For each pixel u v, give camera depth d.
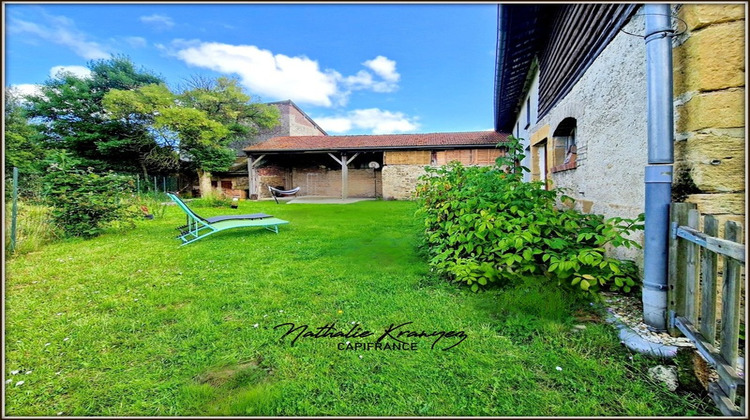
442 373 1.52
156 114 15.24
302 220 7.03
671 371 1.46
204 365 1.60
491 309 2.16
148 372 1.55
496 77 6.44
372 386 1.44
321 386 1.44
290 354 1.70
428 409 1.30
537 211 2.72
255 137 21.38
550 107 4.87
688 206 1.65
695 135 1.74
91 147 16.22
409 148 12.80
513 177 3.12
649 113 1.78
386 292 2.55
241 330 1.95
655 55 1.74
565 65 4.04
